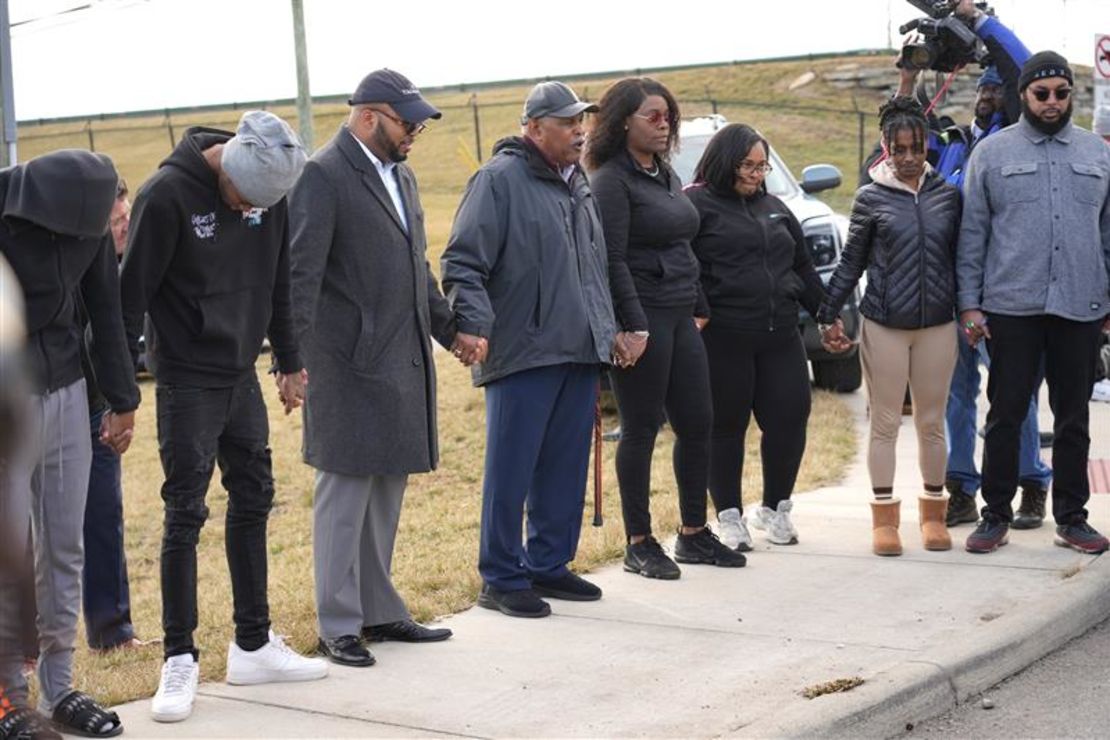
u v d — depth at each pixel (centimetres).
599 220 616
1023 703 501
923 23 762
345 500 533
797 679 500
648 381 641
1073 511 666
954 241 673
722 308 675
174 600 482
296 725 466
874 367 676
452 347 568
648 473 657
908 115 664
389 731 459
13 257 436
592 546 700
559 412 607
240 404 496
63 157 439
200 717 476
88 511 598
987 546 671
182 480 482
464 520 862
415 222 543
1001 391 663
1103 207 655
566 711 475
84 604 607
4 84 1566
